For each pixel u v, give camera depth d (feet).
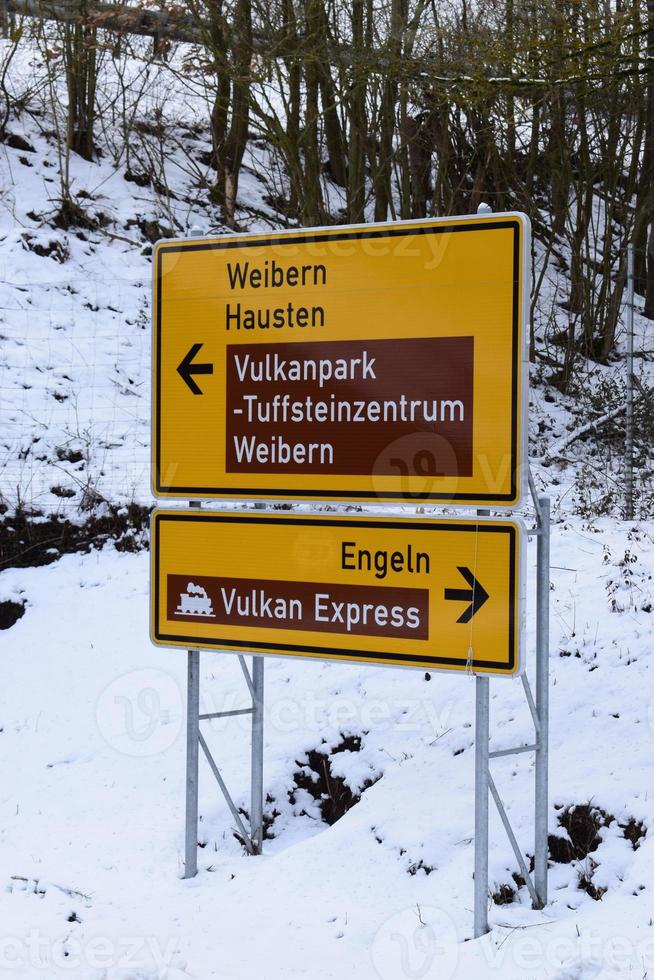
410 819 17.79
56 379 38.14
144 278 45.85
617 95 53.72
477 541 15.17
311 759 21.03
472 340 15.31
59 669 25.90
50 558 31.09
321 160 58.03
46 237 45.01
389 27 43.32
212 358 17.56
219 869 17.84
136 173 55.01
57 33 52.75
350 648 16.21
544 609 15.62
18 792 21.16
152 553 17.94
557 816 17.06
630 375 36.99
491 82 23.81
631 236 61.00
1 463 33.63
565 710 20.45
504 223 15.10
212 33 49.34
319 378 16.60
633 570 26.53
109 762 21.88
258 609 17.01
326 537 16.42
